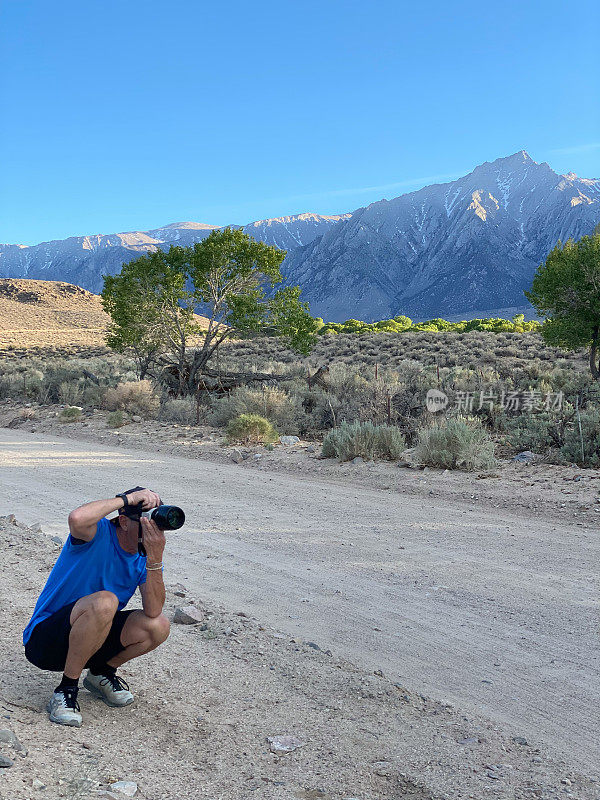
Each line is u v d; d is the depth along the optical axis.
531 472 12.35
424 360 45.09
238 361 45.31
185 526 9.54
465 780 3.47
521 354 47.19
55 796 2.80
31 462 15.36
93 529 3.53
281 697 4.32
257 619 6.07
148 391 24.83
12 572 6.75
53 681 4.14
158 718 3.83
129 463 15.12
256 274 25.00
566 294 29.59
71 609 3.55
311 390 23.70
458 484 11.86
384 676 4.89
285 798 3.14
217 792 3.13
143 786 3.06
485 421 18.11
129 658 3.82
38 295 144.62
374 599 6.69
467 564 7.76
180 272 25.48
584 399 19.19
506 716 4.42
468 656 5.40
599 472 11.91
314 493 11.74
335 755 3.62
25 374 32.81
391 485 12.18
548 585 7.03
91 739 3.44
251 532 9.23
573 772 3.71
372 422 17.16
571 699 4.69
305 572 7.52
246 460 15.23
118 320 26.16
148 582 3.64
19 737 3.26
